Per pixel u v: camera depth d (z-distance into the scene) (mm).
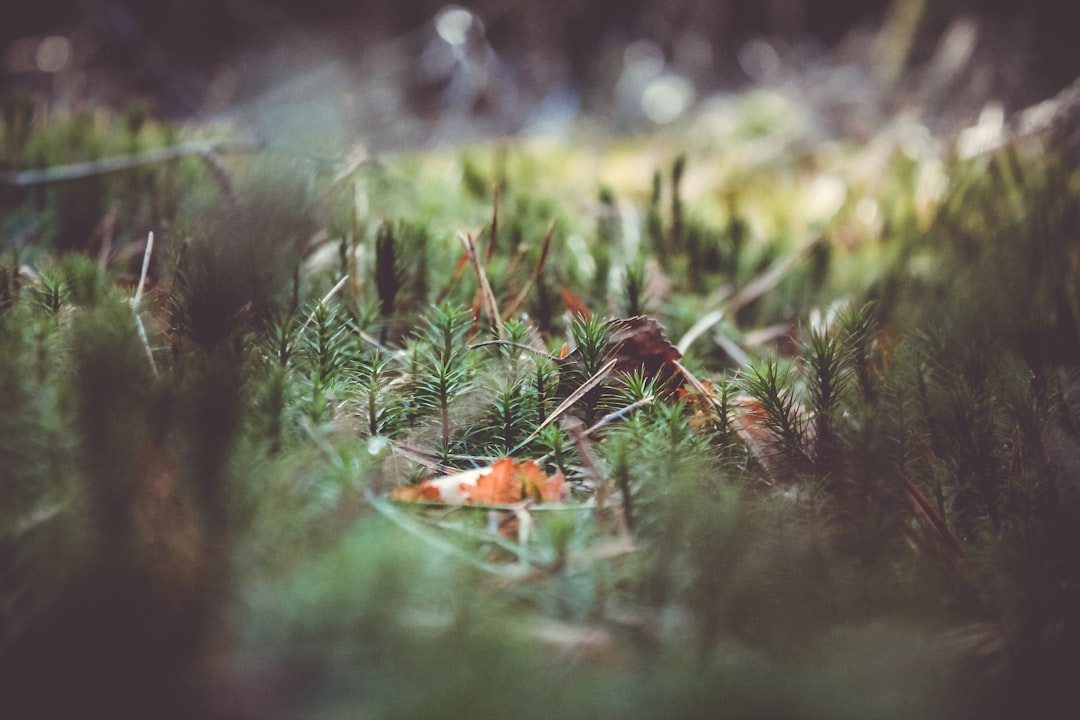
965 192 875
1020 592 629
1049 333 717
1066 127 985
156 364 677
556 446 680
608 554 638
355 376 700
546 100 2023
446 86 1919
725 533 624
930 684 611
